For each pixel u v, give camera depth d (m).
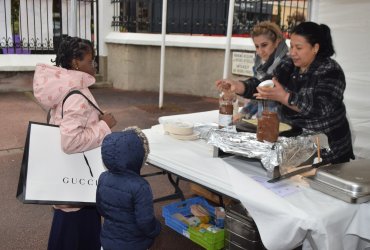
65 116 1.92
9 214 3.27
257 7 7.82
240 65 7.44
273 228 1.72
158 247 2.86
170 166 2.25
